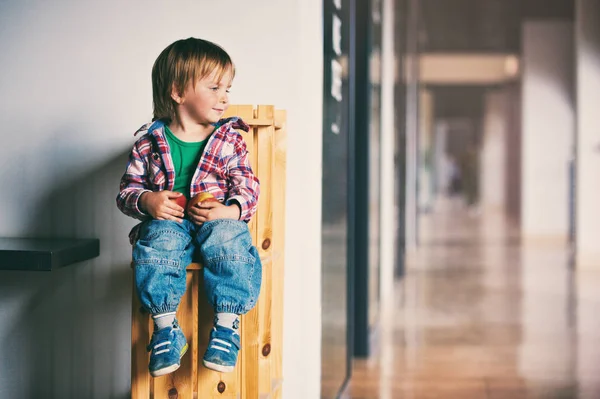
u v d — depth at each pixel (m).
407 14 9.95
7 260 2.36
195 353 2.11
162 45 2.77
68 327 2.80
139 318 2.11
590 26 9.58
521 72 14.66
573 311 6.18
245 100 2.75
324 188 3.29
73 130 2.79
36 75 2.80
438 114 32.59
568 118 14.02
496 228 15.66
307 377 2.84
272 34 2.74
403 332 5.36
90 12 2.78
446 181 34.06
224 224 2.02
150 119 2.78
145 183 2.14
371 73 5.14
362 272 4.62
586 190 9.41
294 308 2.77
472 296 6.98
